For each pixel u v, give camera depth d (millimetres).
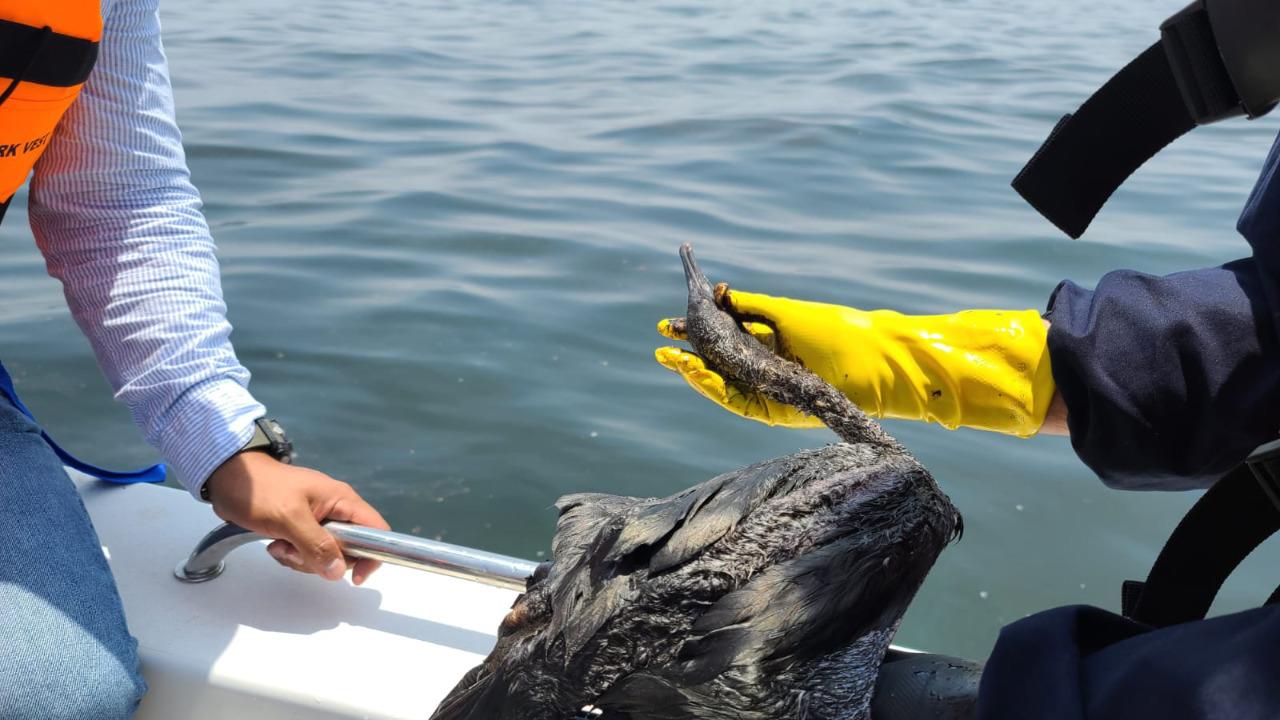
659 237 4863
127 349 1752
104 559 1636
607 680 1088
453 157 5918
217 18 9617
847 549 1085
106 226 1759
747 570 1093
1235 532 1245
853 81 7840
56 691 1433
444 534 2947
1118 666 929
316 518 1731
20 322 3959
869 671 1097
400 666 1637
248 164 5680
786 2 11555
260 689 1600
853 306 4145
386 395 3578
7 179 1602
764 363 1315
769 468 1180
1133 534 3029
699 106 7023
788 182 5617
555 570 1200
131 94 1750
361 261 4555
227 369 1773
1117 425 1259
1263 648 855
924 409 1441
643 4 11156
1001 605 2770
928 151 6168
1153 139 1252
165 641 1664
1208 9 1052
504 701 1141
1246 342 1224
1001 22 10836
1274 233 1120
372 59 8172
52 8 1468
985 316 1436
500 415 3498
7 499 1566
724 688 1053
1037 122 6859
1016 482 3248
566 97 7234
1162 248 4734
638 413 3545
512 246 4746
